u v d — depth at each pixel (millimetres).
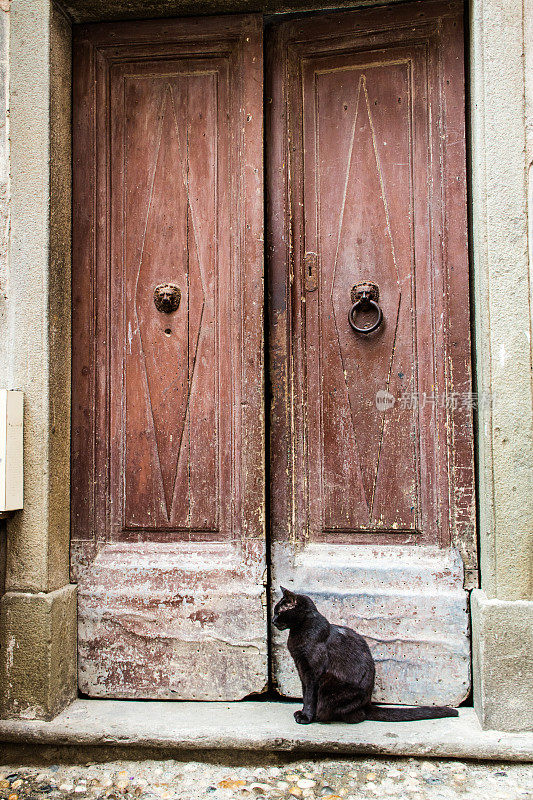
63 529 2719
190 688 2682
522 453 2406
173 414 2812
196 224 2830
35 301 2625
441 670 2574
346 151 2799
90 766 2396
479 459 2582
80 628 2734
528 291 2428
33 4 2670
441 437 2662
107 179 2861
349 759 2344
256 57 2787
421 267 2717
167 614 2703
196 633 2688
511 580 2398
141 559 2764
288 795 2143
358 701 2420
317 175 2816
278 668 2686
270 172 2822
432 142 2713
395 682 2602
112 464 2830
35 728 2430
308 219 2820
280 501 2762
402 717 2439
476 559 2596
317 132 2824
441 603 2592
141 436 2824
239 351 2775
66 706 2623
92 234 2848
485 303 2459
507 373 2426
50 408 2623
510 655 2363
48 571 2576
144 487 2812
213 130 2832
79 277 2842
